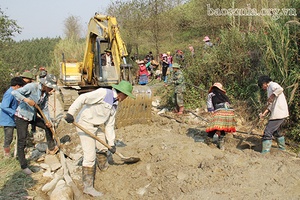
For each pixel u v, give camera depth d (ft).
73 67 36.09
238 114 26.94
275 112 18.40
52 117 24.67
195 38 71.82
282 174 15.01
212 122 19.29
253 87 27.91
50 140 20.12
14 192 15.79
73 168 18.02
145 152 18.81
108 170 17.28
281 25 24.39
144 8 69.00
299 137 21.61
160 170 16.25
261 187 14.02
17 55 114.01
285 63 22.91
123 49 27.99
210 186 14.37
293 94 21.26
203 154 17.49
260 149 20.42
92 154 15.35
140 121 26.17
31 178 17.37
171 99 32.14
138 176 16.25
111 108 15.06
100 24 30.25
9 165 18.99
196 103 30.99
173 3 70.28
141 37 72.64
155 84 47.91
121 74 28.68
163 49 72.74
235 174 15.08
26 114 17.38
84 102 14.51
